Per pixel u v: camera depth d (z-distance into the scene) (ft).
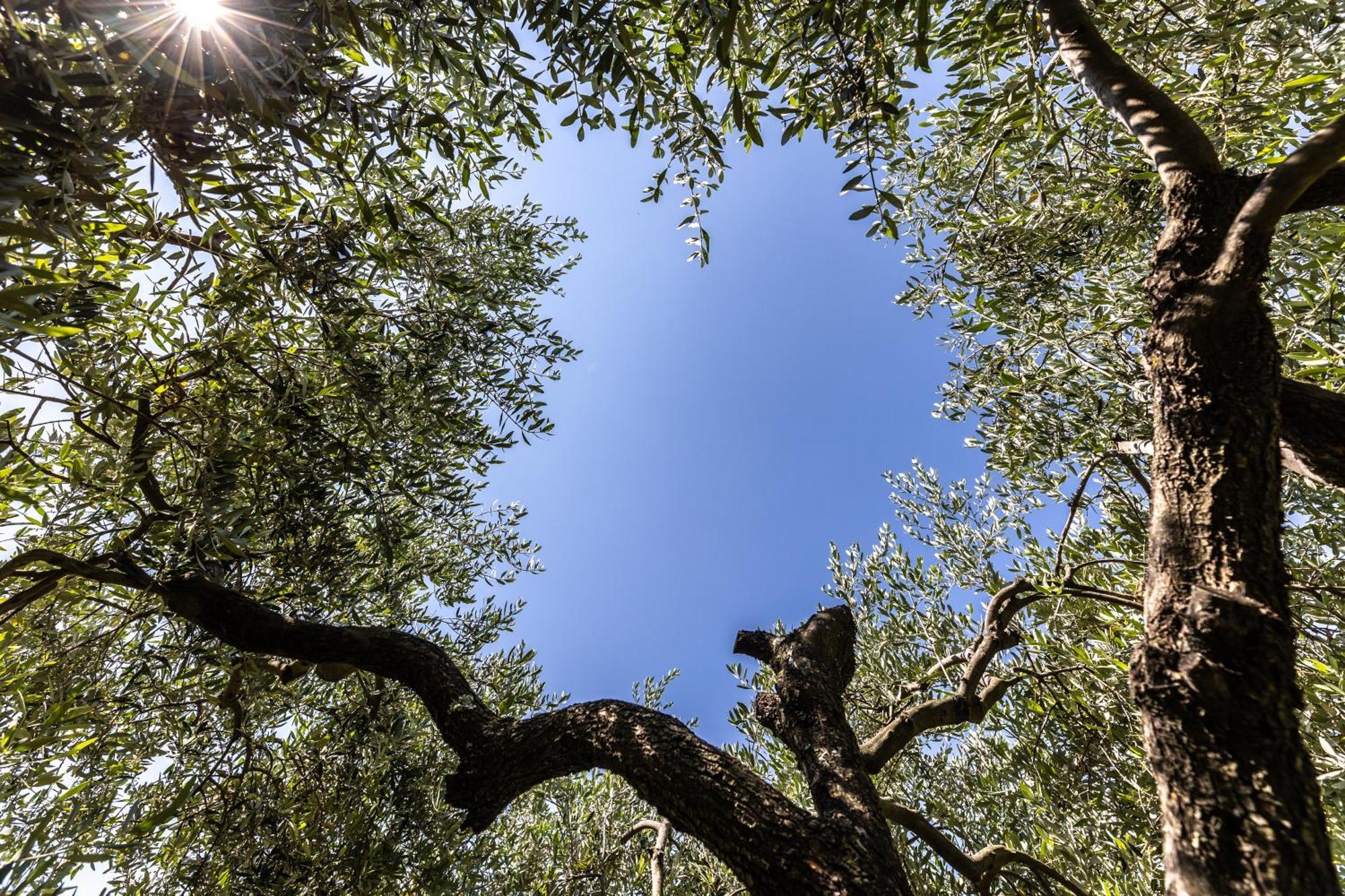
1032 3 6.93
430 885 10.61
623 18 6.54
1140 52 7.91
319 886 10.11
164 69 4.94
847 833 5.19
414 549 12.34
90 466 8.99
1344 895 6.48
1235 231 4.26
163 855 10.89
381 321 10.02
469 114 7.96
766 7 7.38
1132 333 9.21
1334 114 7.29
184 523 8.08
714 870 13.04
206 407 8.91
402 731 11.19
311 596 9.58
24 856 5.69
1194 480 3.99
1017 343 10.15
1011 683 9.68
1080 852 10.00
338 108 6.32
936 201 11.05
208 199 6.16
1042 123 8.00
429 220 10.86
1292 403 4.91
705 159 7.36
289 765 12.33
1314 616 8.27
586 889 13.88
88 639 9.96
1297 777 3.17
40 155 4.72
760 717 7.30
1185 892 3.14
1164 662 3.61
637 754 6.03
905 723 8.63
